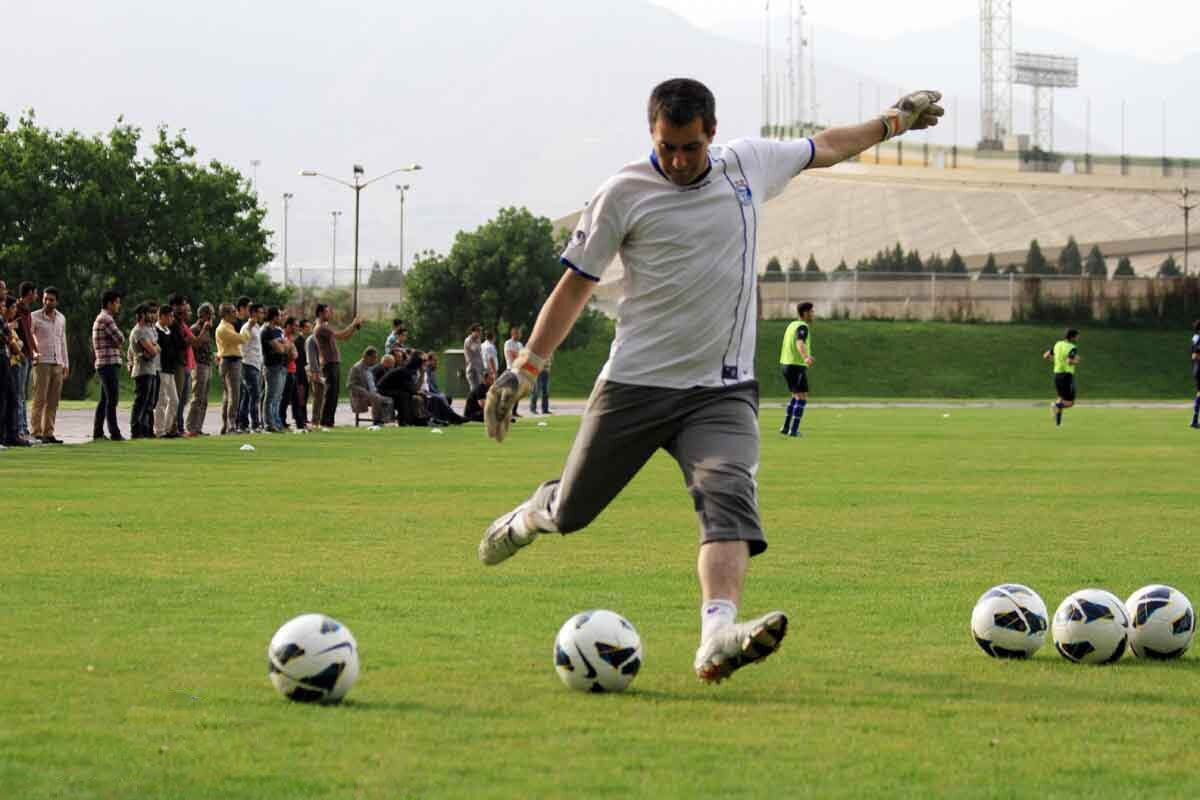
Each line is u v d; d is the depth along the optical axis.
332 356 40.47
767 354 100.69
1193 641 9.64
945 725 7.45
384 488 21.48
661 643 9.75
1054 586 12.45
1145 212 156.38
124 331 77.12
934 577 12.95
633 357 8.54
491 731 7.26
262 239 80.81
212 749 6.87
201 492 20.52
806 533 16.36
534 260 103.81
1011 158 165.50
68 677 8.45
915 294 114.88
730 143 8.76
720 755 6.82
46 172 76.75
